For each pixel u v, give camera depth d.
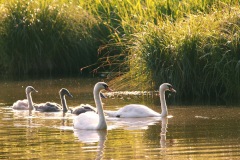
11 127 20.33
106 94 26.78
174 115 21.83
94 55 34.44
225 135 18.27
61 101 24.17
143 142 17.67
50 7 35.03
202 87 25.50
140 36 27.16
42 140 18.19
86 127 19.80
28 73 34.91
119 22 34.59
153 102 24.62
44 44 34.66
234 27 26.11
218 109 22.64
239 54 25.39
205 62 25.52
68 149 17.00
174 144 17.34
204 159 15.73
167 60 26.03
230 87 25.16
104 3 35.97
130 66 27.17
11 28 34.66
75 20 34.81
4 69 35.31
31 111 23.88
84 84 30.00
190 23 26.91
